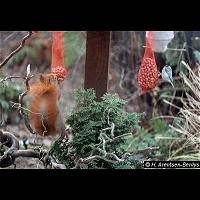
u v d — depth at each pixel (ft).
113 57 29.84
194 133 20.44
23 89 21.80
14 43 29.86
